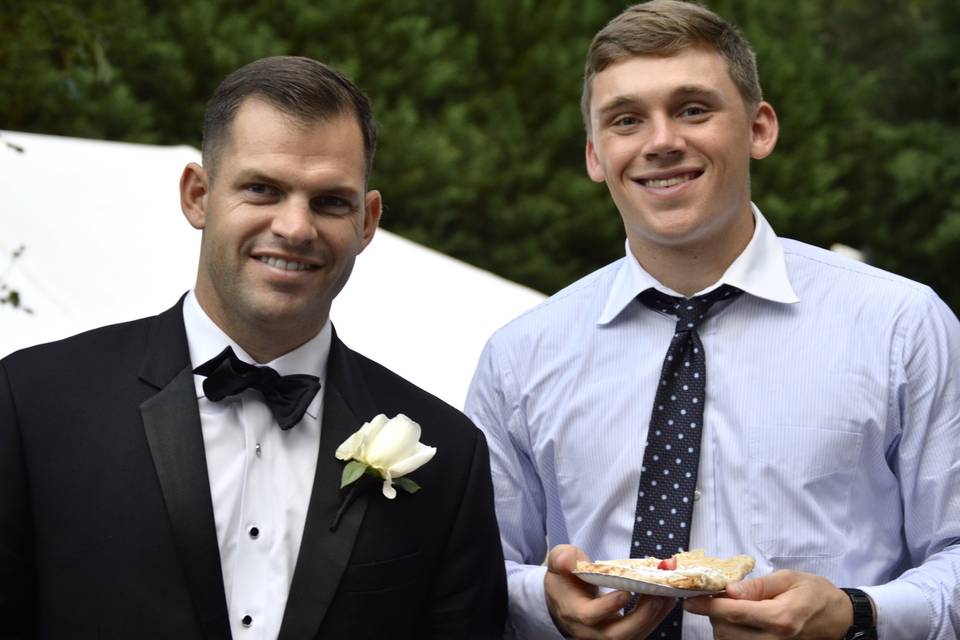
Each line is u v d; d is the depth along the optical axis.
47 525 2.29
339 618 2.36
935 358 2.69
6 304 4.23
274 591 2.35
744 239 2.81
